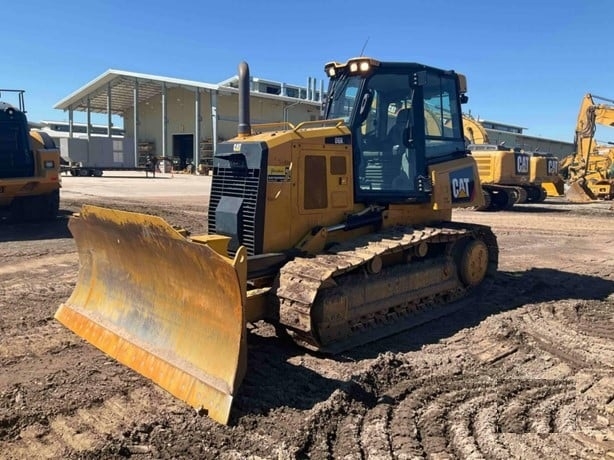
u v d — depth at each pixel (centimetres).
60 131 6944
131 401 446
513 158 2141
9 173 1275
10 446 380
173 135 5728
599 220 1780
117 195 2378
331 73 684
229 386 429
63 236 1225
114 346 536
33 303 708
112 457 369
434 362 540
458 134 768
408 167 698
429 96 718
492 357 559
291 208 591
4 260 976
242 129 639
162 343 502
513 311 706
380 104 686
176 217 1595
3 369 502
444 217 766
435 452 380
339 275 573
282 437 396
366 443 390
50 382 476
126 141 4509
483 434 403
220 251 482
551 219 1812
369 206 662
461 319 677
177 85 5031
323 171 617
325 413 426
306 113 5366
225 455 374
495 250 805
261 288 573
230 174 604
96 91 5559
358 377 484
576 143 2650
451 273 734
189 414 427
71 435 395
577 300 767
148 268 528
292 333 549
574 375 517
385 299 628
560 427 416
